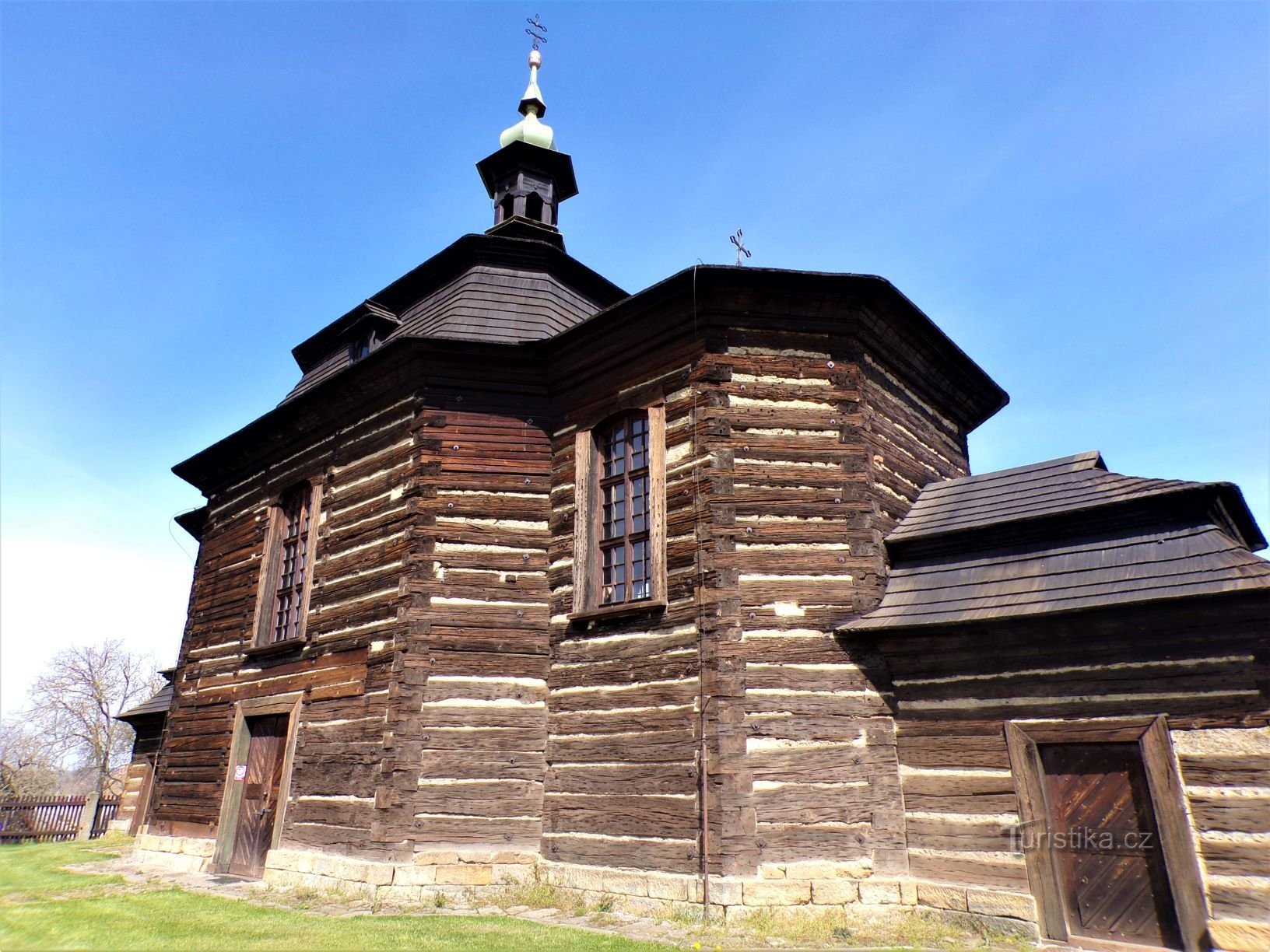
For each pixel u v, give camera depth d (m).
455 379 12.74
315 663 12.59
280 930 8.27
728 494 10.29
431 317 14.66
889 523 10.98
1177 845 7.68
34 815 23.05
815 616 9.92
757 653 9.62
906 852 9.12
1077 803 8.43
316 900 10.14
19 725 49.50
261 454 16.05
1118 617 8.41
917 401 12.97
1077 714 8.55
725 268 10.77
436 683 11.02
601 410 12.02
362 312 16.06
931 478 12.61
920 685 9.57
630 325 11.87
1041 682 8.84
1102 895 8.07
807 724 9.43
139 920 8.88
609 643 10.70
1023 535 9.82
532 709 11.13
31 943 7.82
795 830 8.98
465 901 9.90
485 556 11.78
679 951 7.52
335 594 12.76
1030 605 8.83
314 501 14.10
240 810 13.19
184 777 14.55
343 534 13.11
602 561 11.59
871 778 9.34
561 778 10.60
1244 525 10.18
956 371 13.48
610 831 9.87
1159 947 7.64
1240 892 7.34
